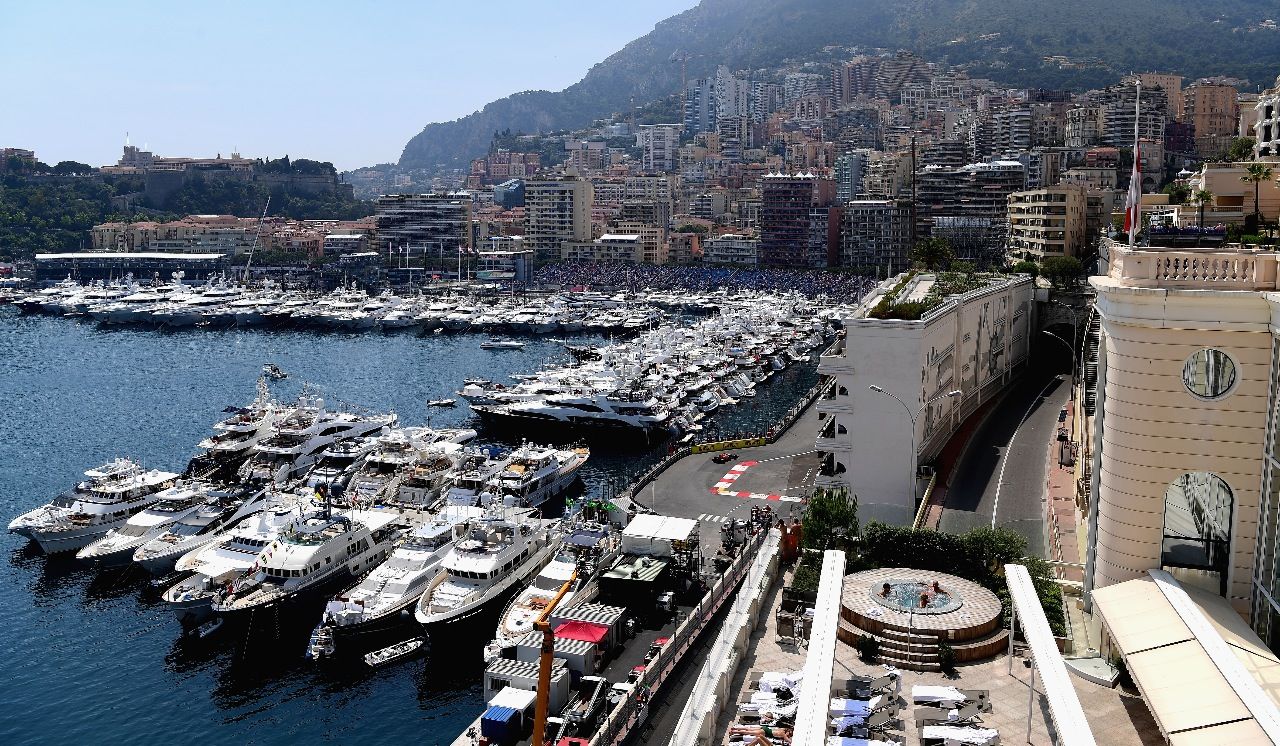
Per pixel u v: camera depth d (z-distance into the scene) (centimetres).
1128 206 4559
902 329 9400
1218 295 3866
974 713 4419
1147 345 4066
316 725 7488
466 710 7669
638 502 10894
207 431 16925
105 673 8244
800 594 6038
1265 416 3900
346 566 9475
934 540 6334
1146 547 4219
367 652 8475
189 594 8844
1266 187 11156
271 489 11681
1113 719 4053
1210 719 3266
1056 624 4994
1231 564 4059
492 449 13450
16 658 8488
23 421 17612
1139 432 4144
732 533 9406
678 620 7781
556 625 7312
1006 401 14250
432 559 9356
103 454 15288
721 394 19050
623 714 5919
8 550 10906
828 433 10200
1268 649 3675
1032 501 9462
